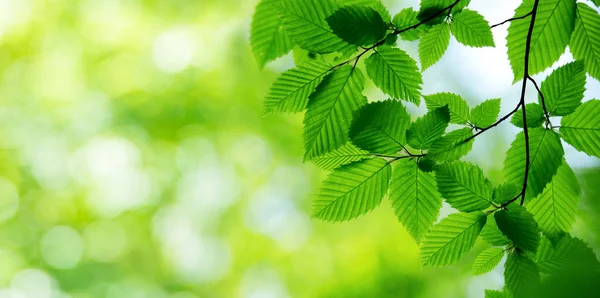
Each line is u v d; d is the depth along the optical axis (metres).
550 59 1.84
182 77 8.95
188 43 9.02
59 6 9.09
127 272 9.11
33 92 9.60
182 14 8.80
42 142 9.88
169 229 9.39
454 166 1.59
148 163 9.49
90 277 8.98
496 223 1.55
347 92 1.64
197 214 9.40
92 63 9.27
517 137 1.68
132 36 9.23
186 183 9.48
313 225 8.00
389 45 1.60
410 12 1.66
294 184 8.95
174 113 8.94
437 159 1.63
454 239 1.67
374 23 1.52
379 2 1.63
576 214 1.66
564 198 1.68
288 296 7.89
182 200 9.54
